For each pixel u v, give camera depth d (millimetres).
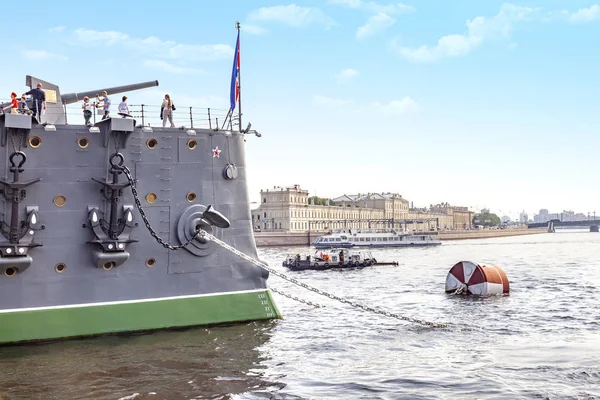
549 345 19297
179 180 19422
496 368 15930
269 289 21297
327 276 55156
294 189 199000
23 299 17062
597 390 13734
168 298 19078
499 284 34844
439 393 13617
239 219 20641
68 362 15578
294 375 15047
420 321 23156
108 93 21547
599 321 24828
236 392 13453
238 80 21141
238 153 20688
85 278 17844
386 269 63844
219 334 19016
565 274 53062
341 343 19188
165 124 19625
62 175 17641
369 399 13156
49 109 19688
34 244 16938
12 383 13828
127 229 18188
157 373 14797
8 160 16906
